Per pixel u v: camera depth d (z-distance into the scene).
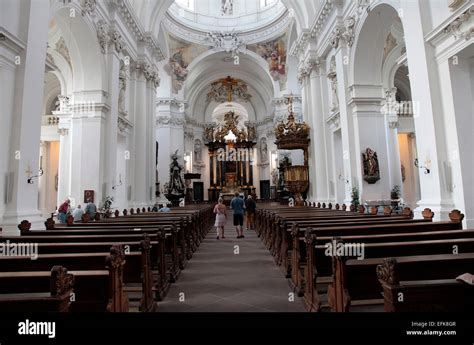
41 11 6.62
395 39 12.34
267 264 6.82
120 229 5.45
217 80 30.12
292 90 24.30
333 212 9.23
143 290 3.76
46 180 16.77
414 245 3.23
